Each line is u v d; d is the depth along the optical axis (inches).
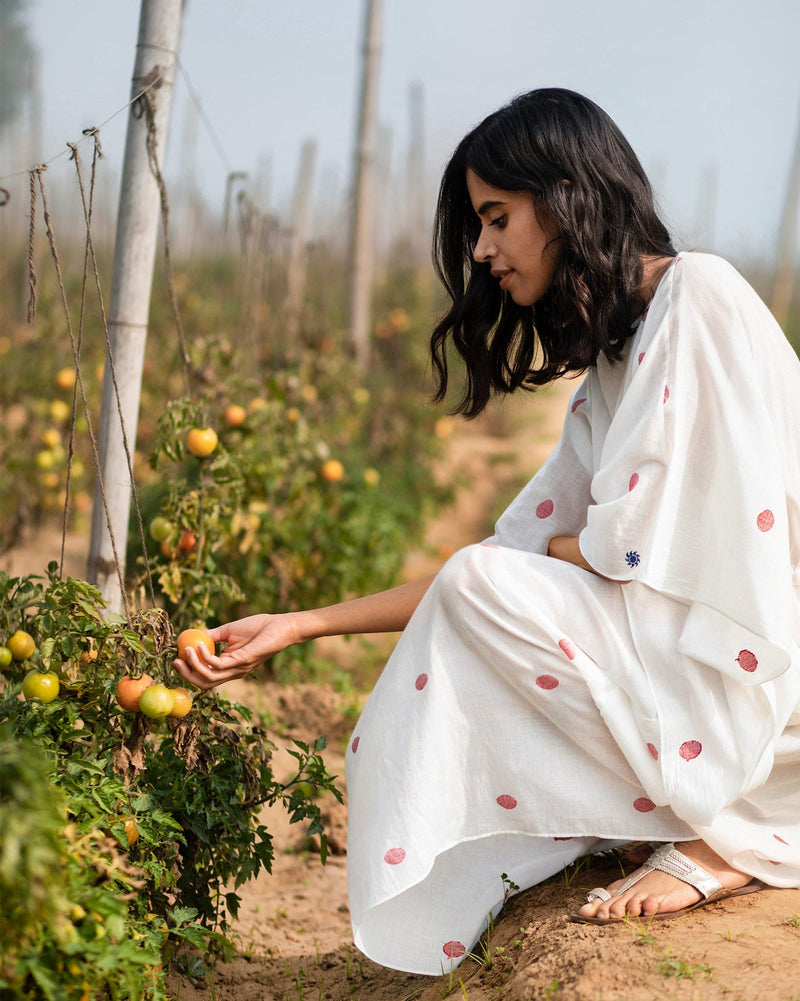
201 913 96.7
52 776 76.9
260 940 111.6
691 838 88.3
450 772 88.5
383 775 88.1
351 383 303.0
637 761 85.0
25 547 259.0
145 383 300.8
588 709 86.4
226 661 91.7
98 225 463.5
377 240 787.4
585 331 91.9
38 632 93.6
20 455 260.2
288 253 270.5
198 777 94.3
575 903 88.8
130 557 155.6
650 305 91.2
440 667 89.5
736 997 69.6
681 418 87.5
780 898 87.9
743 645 84.0
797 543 89.7
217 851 96.3
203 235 665.6
